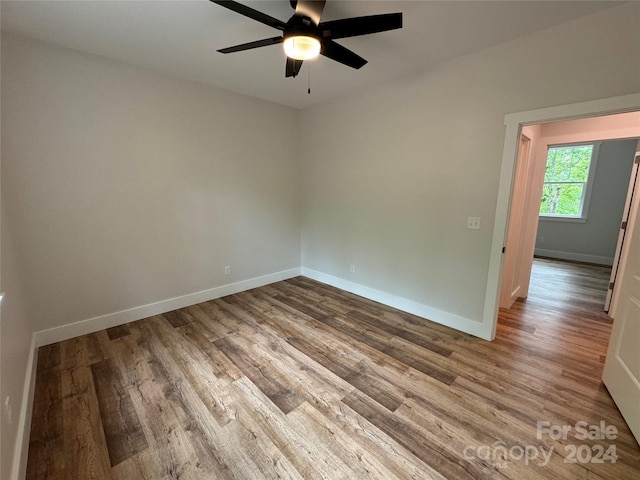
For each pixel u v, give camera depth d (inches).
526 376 87.5
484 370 90.4
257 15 60.2
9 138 90.0
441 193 114.9
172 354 98.4
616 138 116.9
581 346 104.2
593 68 78.5
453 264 115.3
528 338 110.0
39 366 90.9
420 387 82.8
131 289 120.8
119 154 111.3
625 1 71.1
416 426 69.3
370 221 143.3
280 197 169.5
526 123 92.0
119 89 108.3
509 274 135.0
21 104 91.1
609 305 131.3
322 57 101.6
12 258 84.8
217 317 126.9
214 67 112.0
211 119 134.4
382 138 131.3
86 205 106.3
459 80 103.9
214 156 137.9
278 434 66.9
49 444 64.0
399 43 92.6
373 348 102.9
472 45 94.0
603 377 83.8
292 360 95.6
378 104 130.3
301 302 144.4
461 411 73.9
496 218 101.4
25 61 90.4
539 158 137.1
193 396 78.8
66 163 100.7
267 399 77.9
